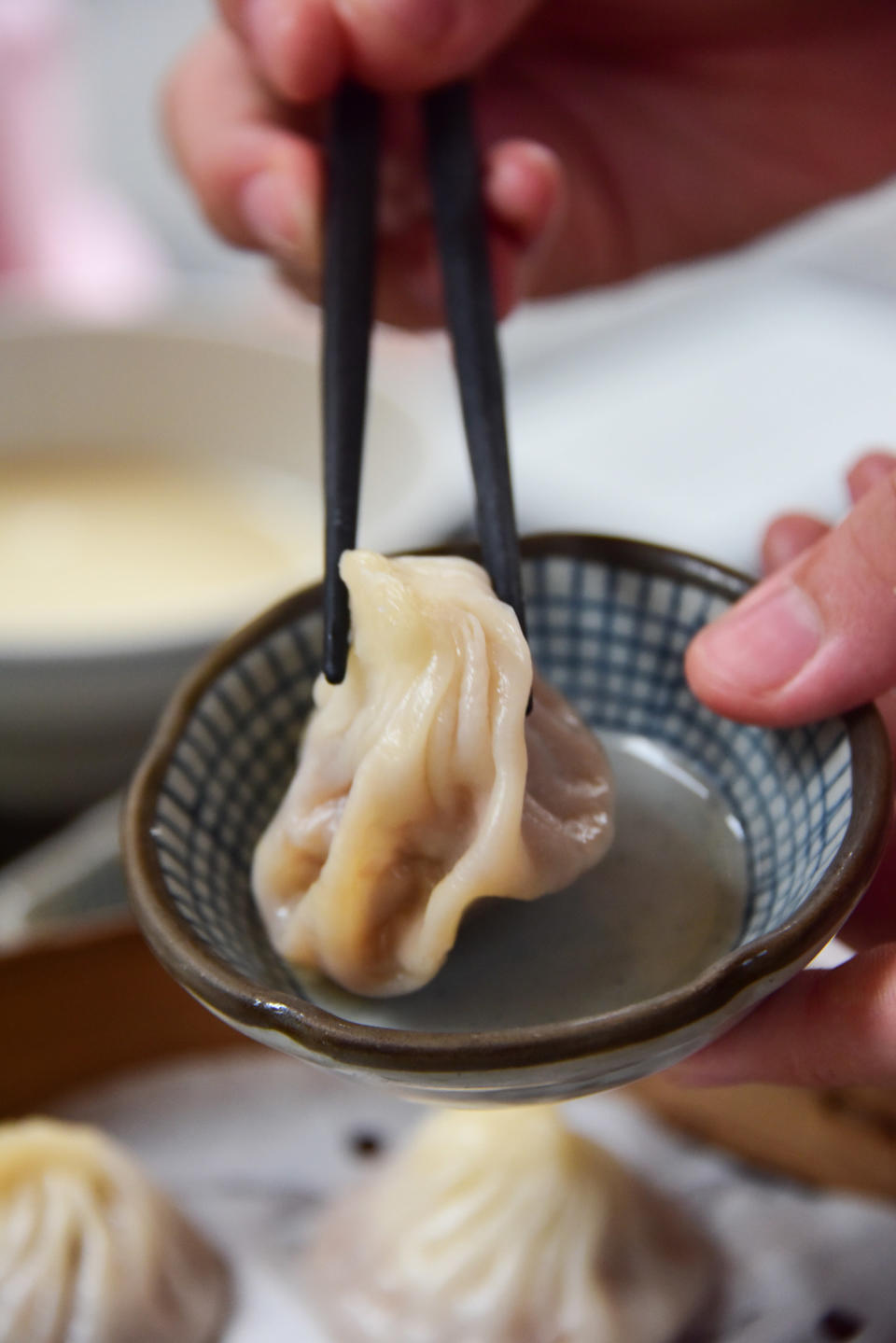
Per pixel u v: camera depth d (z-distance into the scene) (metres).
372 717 0.33
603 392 0.68
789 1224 0.41
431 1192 0.42
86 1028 0.42
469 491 0.54
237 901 0.34
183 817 0.33
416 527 0.47
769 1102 0.42
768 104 0.48
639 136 0.48
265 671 0.35
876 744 0.32
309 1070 0.44
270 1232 0.42
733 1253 0.41
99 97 0.92
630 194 0.49
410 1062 0.29
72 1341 0.40
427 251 0.43
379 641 0.33
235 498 0.58
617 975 0.33
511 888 0.32
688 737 0.35
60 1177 0.41
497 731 0.32
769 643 0.33
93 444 0.59
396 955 0.33
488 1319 0.40
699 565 0.35
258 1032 0.30
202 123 0.44
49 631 0.45
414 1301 0.41
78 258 0.80
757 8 0.46
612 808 0.34
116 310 0.62
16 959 0.41
